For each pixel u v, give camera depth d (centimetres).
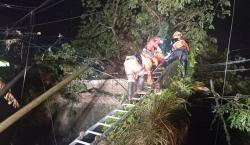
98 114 866
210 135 859
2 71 826
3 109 832
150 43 720
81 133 550
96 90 888
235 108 780
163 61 735
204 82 937
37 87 920
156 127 548
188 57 803
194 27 909
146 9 938
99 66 949
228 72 982
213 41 966
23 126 884
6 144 850
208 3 920
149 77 693
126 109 655
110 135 544
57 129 909
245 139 892
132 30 942
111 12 970
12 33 897
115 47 967
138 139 521
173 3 849
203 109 859
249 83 991
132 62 687
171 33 918
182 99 655
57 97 916
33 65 895
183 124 629
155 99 618
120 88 867
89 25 988
